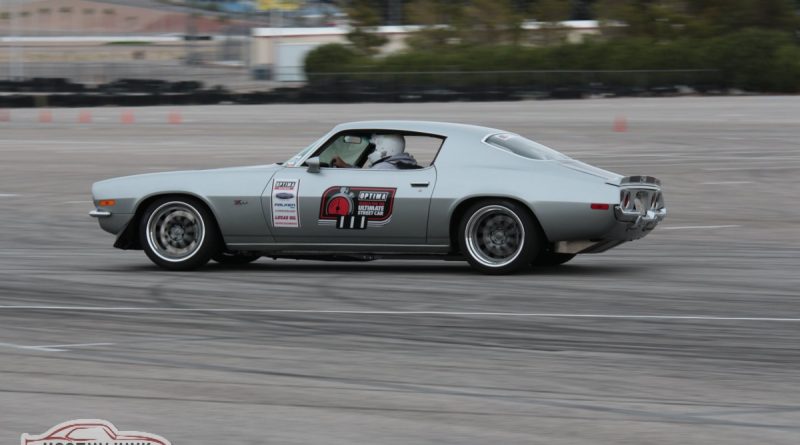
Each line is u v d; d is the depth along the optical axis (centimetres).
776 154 4075
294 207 1678
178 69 11225
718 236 2294
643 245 2155
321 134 5191
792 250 2070
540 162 1653
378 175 1666
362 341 1187
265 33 10981
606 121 5822
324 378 1012
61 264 1898
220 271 1767
